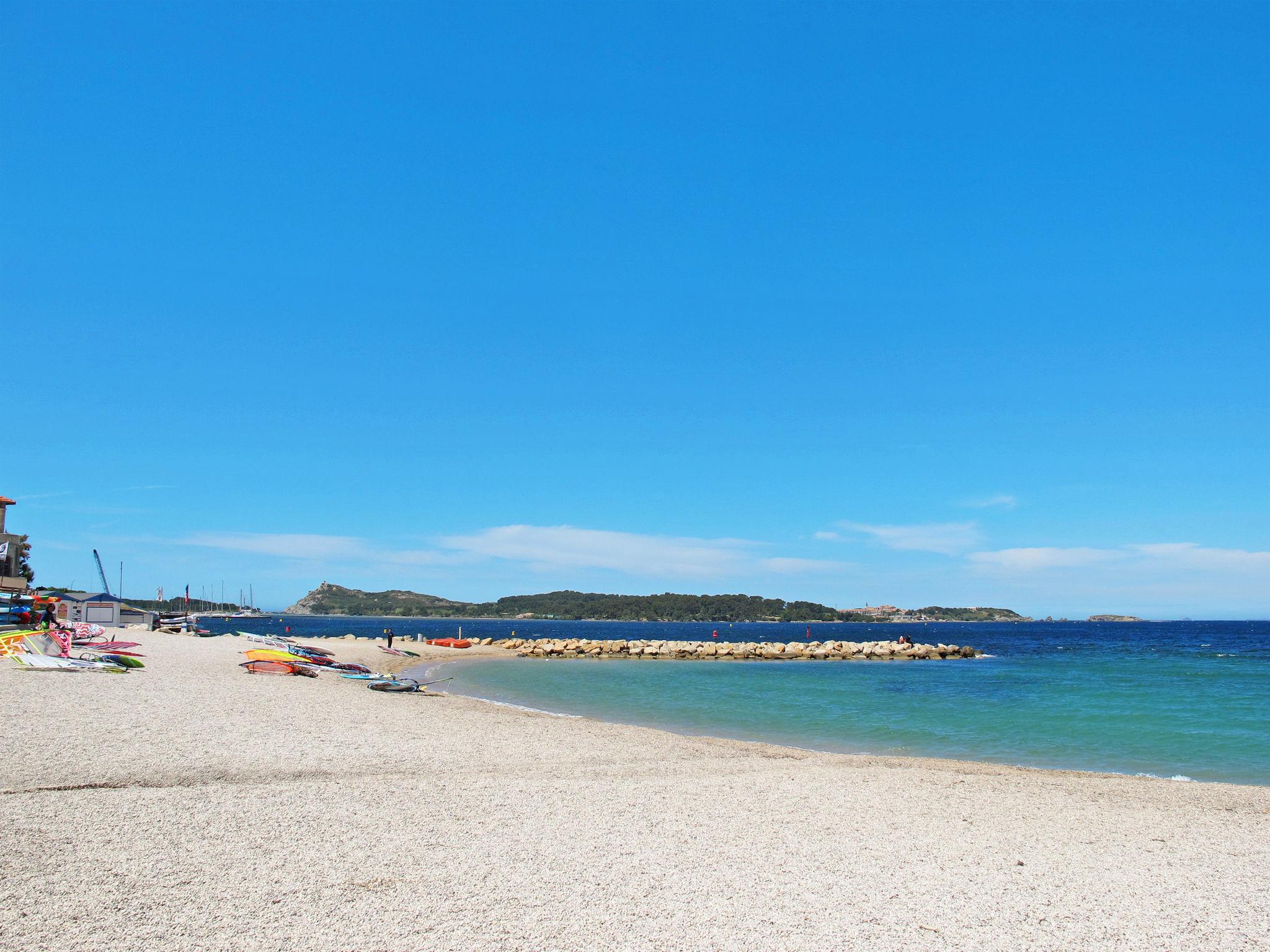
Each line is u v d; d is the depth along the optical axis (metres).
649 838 10.91
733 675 52.38
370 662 51.62
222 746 16.03
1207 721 28.58
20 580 46.44
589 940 7.46
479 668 54.00
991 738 24.77
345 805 11.91
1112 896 9.39
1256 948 8.00
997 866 10.33
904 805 13.69
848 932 7.94
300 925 7.48
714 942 7.56
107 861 8.94
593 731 22.14
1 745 14.70
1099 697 37.03
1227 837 12.38
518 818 11.70
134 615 76.00
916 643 111.19
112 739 15.93
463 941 7.29
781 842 11.02
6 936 6.91
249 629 155.50
